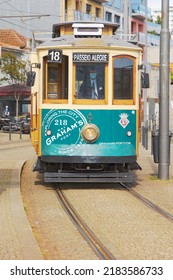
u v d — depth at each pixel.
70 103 14.26
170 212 11.74
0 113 51.97
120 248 8.69
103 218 11.08
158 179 16.92
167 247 8.73
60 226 10.38
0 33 58.06
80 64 14.31
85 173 14.37
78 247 8.78
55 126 14.30
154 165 20.89
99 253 8.35
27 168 19.97
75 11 59.72
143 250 8.54
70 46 14.24
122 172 14.59
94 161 13.95
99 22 15.43
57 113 14.31
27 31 59.84
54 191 14.65
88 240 9.24
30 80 14.81
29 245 8.45
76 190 14.84
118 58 14.41
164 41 16.55
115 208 12.16
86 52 14.27
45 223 10.66
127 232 9.84
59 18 58.44
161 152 16.81
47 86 14.47
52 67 14.46
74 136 14.24
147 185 15.80
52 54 14.30
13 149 29.31
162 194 14.20
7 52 52.53
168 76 16.59
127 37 20.61
